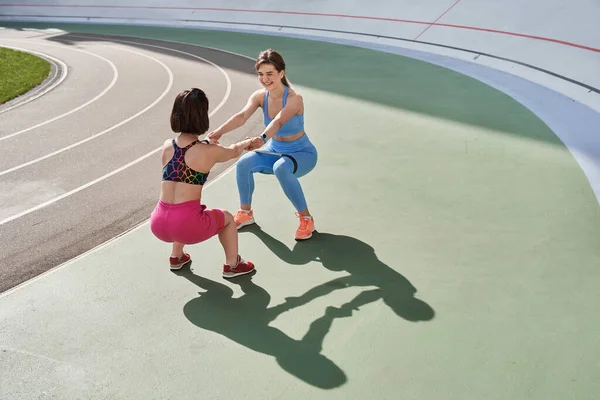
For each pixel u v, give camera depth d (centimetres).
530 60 1191
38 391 372
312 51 1567
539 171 679
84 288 489
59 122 1052
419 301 444
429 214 583
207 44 1844
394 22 1644
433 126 861
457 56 1361
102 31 2327
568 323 411
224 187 681
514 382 359
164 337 419
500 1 1427
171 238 450
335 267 497
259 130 952
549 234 533
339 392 358
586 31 1163
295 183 521
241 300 458
